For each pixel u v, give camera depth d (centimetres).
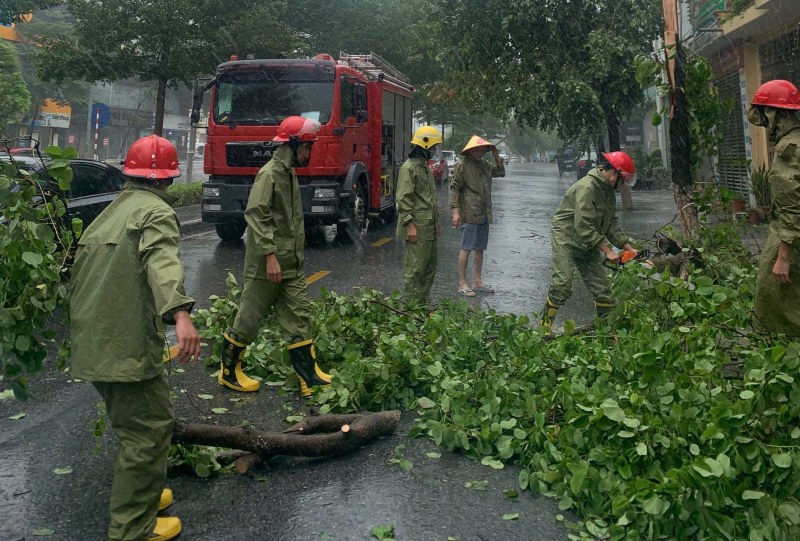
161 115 1838
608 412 349
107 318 281
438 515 336
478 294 865
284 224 485
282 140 486
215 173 1239
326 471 386
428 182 691
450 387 443
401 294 848
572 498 343
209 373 560
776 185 441
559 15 1605
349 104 1290
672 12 761
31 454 406
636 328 497
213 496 355
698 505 304
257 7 1819
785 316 464
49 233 323
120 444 293
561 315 762
